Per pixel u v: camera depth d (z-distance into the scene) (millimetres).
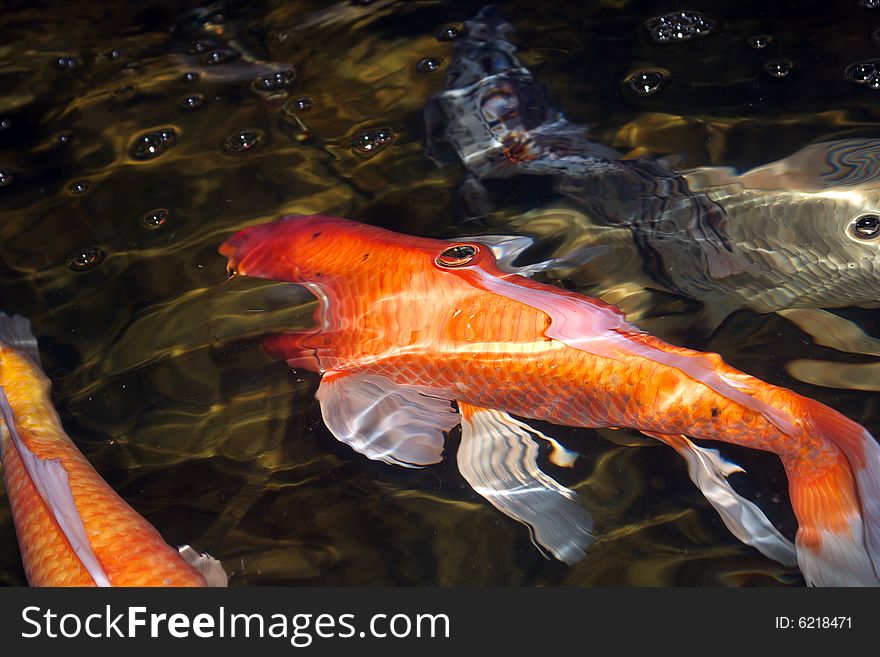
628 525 1843
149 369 2230
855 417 1912
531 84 2914
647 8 3188
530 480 1936
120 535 1734
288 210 2584
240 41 3312
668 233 2334
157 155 2865
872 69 2809
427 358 2010
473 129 2770
